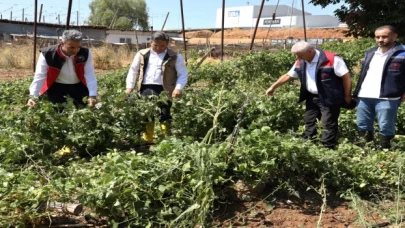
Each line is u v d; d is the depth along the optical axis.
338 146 5.53
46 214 3.58
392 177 4.71
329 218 4.15
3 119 5.29
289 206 4.32
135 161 3.85
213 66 12.49
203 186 3.80
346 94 5.55
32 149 4.80
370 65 5.75
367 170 4.77
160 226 3.68
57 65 5.49
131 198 3.71
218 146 4.54
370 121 5.90
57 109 5.61
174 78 6.16
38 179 4.41
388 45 5.59
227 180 4.26
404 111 7.08
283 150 4.33
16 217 3.47
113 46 26.70
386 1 15.00
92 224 3.78
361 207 4.21
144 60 6.10
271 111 6.39
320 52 5.54
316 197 4.53
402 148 5.88
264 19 73.19
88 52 5.64
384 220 4.13
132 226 3.71
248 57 12.61
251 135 4.36
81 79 5.69
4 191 3.58
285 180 4.56
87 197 3.58
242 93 6.75
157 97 5.77
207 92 6.73
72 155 5.46
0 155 4.62
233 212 4.10
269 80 12.64
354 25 16.20
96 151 5.51
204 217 3.60
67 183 3.74
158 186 3.80
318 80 5.53
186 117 6.23
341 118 6.66
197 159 3.88
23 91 9.15
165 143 4.21
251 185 4.34
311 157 4.52
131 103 5.75
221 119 6.17
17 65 21.08
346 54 14.63
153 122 6.03
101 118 5.52
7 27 38.81
